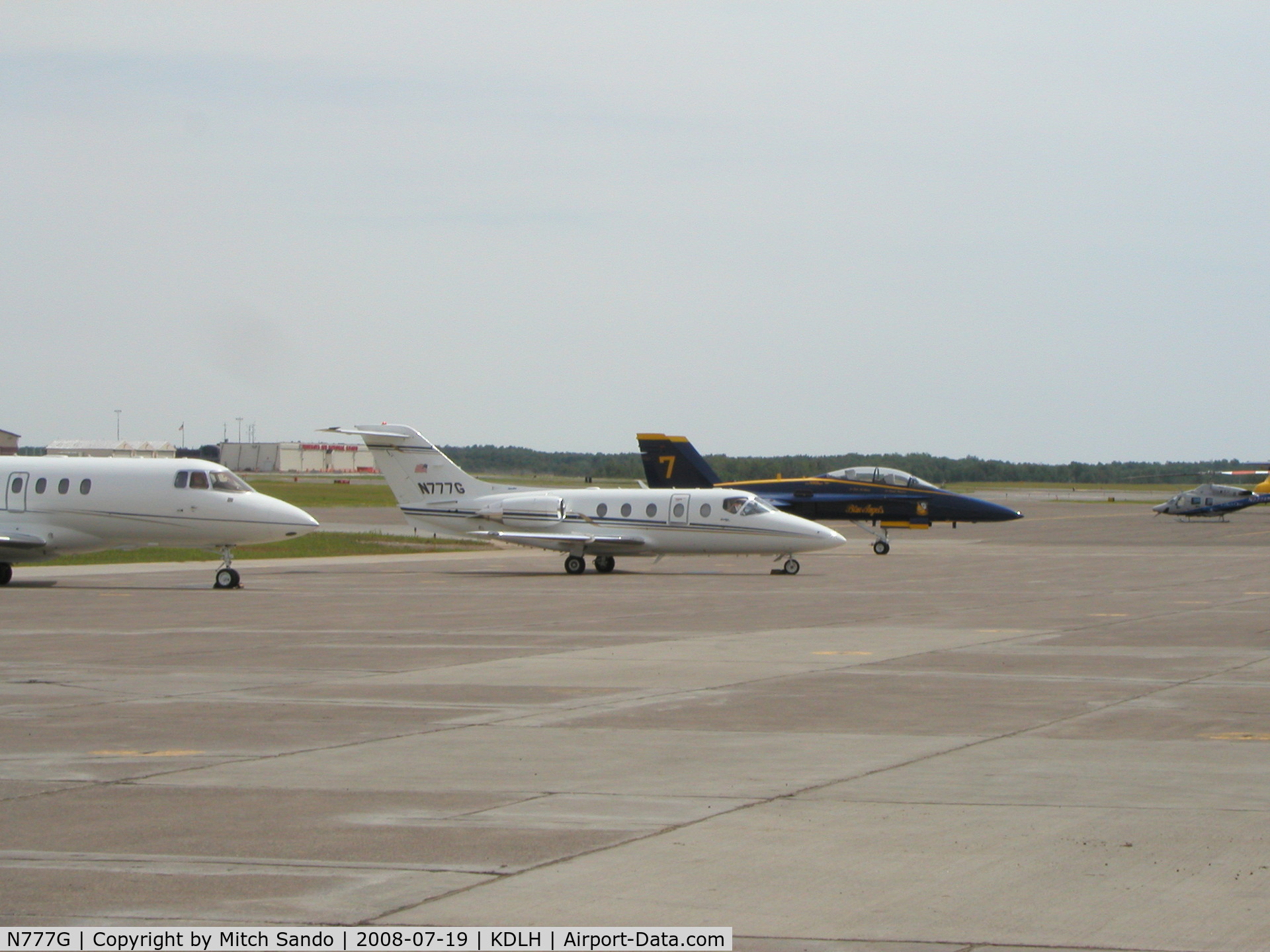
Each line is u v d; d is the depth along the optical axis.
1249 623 32.31
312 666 24.41
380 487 182.38
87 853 11.21
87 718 18.52
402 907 9.73
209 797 13.42
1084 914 9.54
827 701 20.00
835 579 50.53
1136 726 17.75
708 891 10.10
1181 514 123.88
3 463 48.16
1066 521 119.69
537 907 9.73
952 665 24.38
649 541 54.16
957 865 10.78
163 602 39.91
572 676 22.94
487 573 55.59
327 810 12.82
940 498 67.25
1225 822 12.24
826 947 8.88
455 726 17.81
